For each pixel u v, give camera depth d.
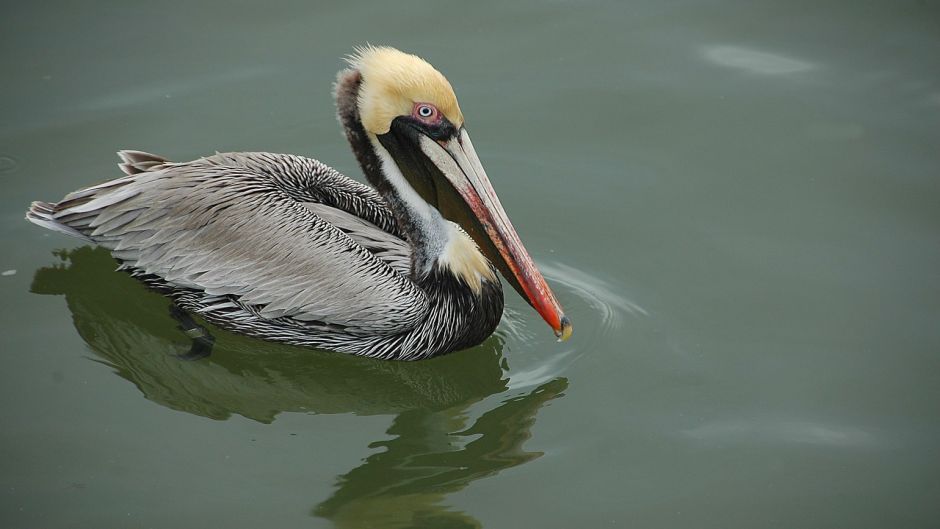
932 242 13.77
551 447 11.59
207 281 12.30
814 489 10.96
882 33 16.97
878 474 11.10
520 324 13.35
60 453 11.30
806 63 16.55
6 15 16.92
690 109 15.95
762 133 15.52
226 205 12.30
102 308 13.11
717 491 10.98
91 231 12.52
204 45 16.72
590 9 17.56
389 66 11.80
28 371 12.27
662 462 11.33
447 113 11.79
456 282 12.67
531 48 16.94
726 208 14.52
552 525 10.62
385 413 12.34
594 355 12.71
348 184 13.28
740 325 12.91
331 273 12.32
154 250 12.34
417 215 12.47
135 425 11.77
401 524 10.62
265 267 12.30
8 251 13.59
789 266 13.63
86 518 10.56
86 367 12.41
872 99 15.87
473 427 11.99
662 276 13.63
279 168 13.00
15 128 15.11
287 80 16.22
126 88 15.90
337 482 11.16
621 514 10.74
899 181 14.64
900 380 12.10
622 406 12.03
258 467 11.33
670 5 17.56
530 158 15.33
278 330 12.72
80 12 17.11
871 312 12.94
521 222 14.45
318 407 12.41
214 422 11.96
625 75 16.52
